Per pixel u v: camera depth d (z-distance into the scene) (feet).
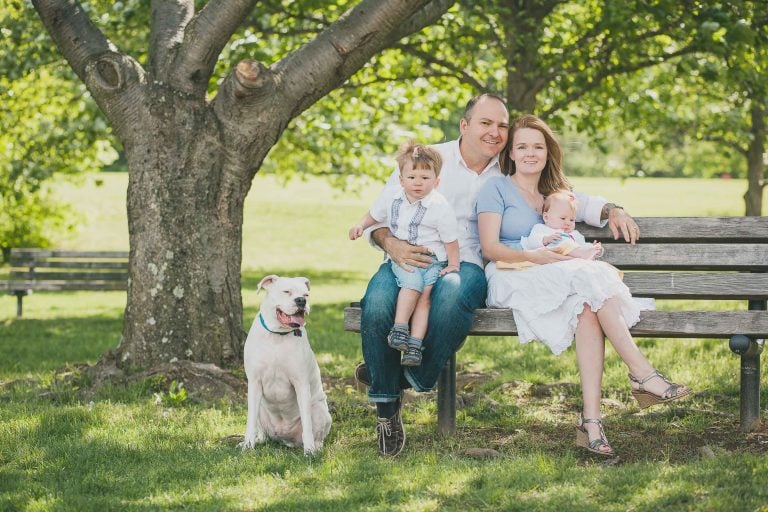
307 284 15.44
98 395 20.18
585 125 44.24
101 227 90.74
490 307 15.78
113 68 21.85
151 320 21.68
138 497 13.00
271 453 15.29
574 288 14.65
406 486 13.05
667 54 37.14
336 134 44.14
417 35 40.68
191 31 22.08
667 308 38.60
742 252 16.14
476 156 16.63
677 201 118.11
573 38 41.50
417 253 15.26
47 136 45.09
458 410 18.66
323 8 36.19
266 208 105.91
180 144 21.86
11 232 72.79
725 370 21.97
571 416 18.12
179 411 18.67
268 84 21.59
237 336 22.29
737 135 49.26
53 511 12.30
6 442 16.03
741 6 33.09
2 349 31.42
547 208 15.92
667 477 12.93
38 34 35.12
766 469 13.12
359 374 16.43
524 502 12.13
